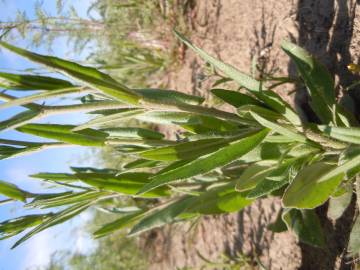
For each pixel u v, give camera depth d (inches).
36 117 5.1
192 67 14.0
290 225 7.5
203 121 6.7
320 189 5.8
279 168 6.4
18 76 5.4
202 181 8.4
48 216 7.2
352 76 7.6
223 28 12.3
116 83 5.3
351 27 7.8
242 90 11.1
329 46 8.2
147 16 14.7
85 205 7.3
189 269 12.7
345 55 7.8
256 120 6.1
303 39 9.0
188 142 6.3
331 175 5.2
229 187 7.8
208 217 12.7
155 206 8.4
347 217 7.4
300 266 8.8
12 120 5.1
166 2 14.3
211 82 12.5
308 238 7.3
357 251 6.4
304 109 8.7
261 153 6.7
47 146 6.4
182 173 5.9
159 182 5.9
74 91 5.2
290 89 9.3
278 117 6.3
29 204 6.8
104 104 5.3
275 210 9.8
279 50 9.8
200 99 6.3
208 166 5.9
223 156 6.0
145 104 5.5
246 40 11.2
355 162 5.2
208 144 6.3
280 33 9.8
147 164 6.8
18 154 6.3
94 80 5.1
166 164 6.8
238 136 6.1
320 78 6.8
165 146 6.2
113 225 8.0
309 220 7.3
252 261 10.5
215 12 12.8
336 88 7.9
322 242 7.2
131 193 7.4
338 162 5.8
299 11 9.2
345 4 8.0
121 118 5.6
